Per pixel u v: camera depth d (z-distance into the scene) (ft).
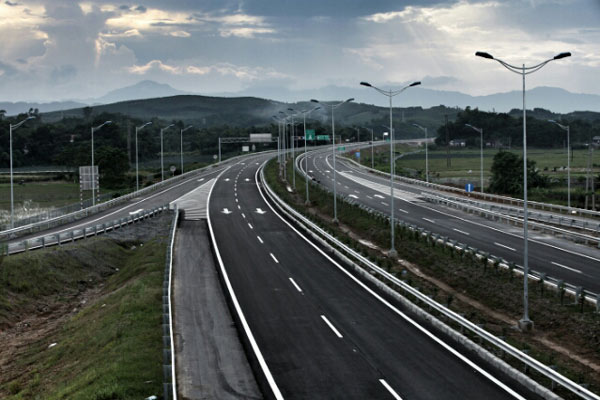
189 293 96.78
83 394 57.62
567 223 157.99
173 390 53.31
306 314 84.99
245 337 74.49
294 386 58.75
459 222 173.17
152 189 263.08
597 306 82.89
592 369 68.59
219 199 226.79
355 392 56.95
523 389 57.47
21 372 78.18
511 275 103.86
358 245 144.15
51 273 117.50
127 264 132.77
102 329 82.02
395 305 90.02
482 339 71.87
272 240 146.61
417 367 63.62
